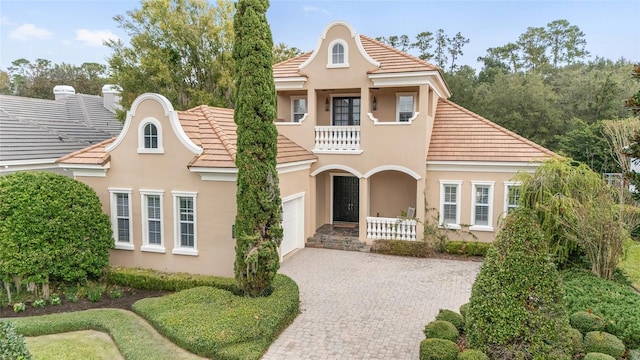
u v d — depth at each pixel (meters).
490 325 8.09
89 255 14.25
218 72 33.81
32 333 11.16
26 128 23.31
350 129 20.44
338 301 13.70
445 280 15.82
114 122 32.25
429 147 20.48
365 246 20.06
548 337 7.70
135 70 32.41
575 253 15.10
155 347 10.14
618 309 10.27
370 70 19.78
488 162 18.98
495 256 8.41
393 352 10.23
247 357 9.48
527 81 42.31
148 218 16.08
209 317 10.87
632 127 16.77
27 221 12.98
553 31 62.00
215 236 15.13
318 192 23.05
